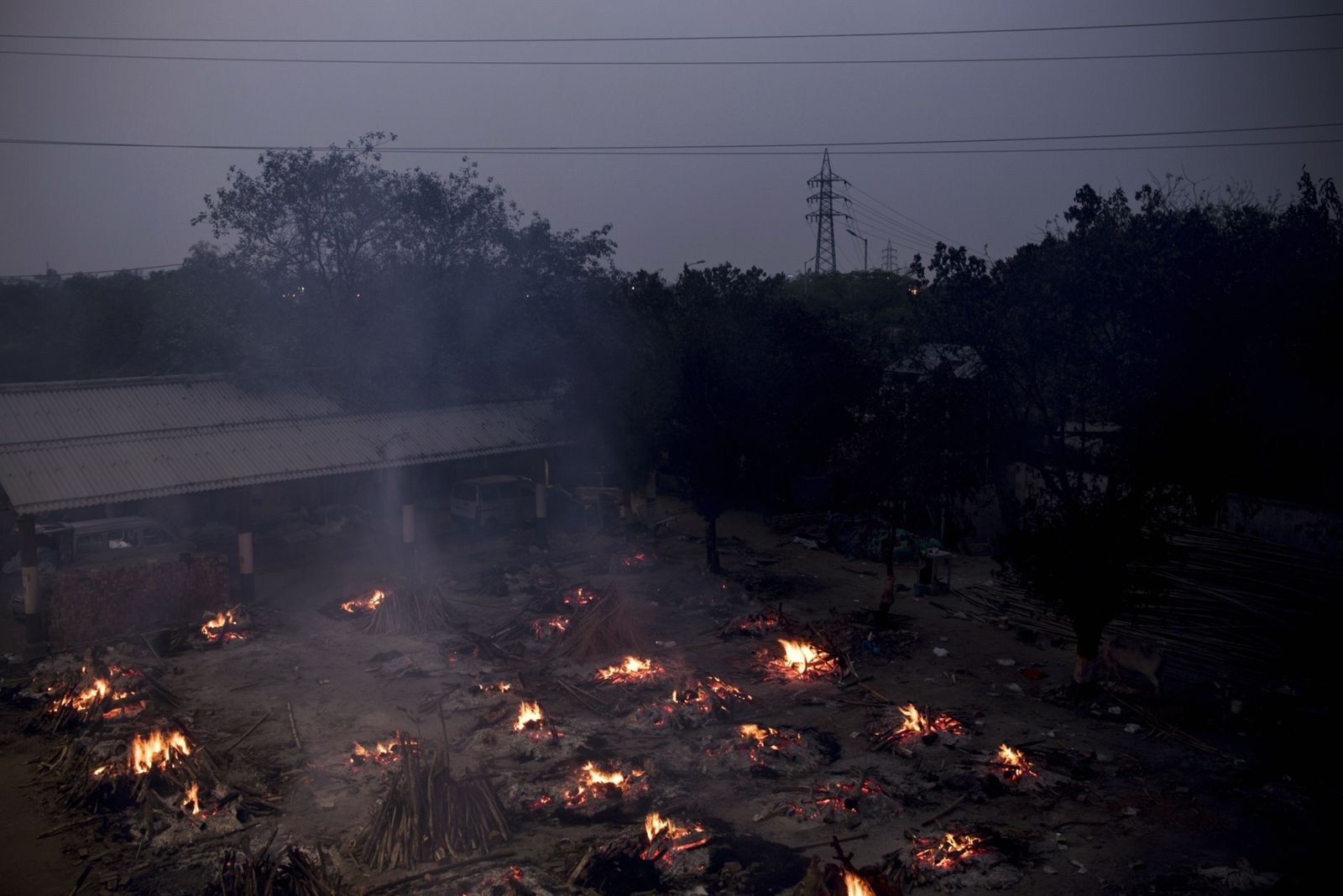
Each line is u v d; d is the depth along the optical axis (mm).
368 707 17562
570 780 14336
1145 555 17031
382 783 14320
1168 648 19750
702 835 12406
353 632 22125
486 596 25109
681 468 27266
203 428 25000
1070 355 17719
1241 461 17047
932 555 24891
